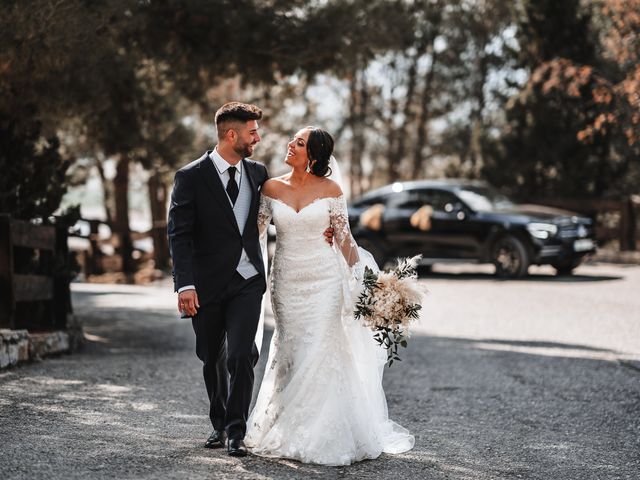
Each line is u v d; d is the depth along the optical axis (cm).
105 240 2314
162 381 754
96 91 985
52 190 980
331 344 518
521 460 516
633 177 2547
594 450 543
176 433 557
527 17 2398
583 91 2236
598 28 2261
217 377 524
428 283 1764
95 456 489
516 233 1741
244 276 511
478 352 948
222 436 523
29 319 964
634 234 2405
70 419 584
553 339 1033
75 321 984
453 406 679
